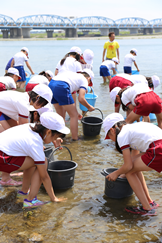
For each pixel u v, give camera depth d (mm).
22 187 3188
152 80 4871
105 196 3176
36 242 2383
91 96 6523
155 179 3549
